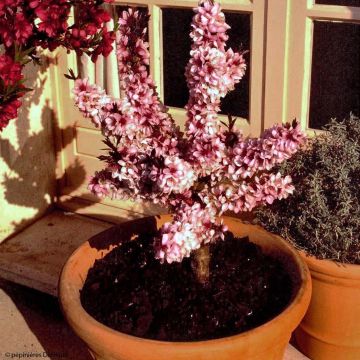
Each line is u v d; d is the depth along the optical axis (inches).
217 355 85.7
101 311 98.0
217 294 100.6
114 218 145.0
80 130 144.3
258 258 106.8
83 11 90.6
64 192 150.9
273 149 84.9
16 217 143.4
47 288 131.2
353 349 111.7
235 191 92.8
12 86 86.3
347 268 103.1
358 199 106.9
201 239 92.8
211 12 83.1
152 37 127.5
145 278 104.3
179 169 82.8
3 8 83.7
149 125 92.2
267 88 118.1
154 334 93.9
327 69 156.6
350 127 112.9
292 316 90.4
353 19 107.6
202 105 87.4
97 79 137.3
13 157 139.3
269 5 113.2
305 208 108.6
